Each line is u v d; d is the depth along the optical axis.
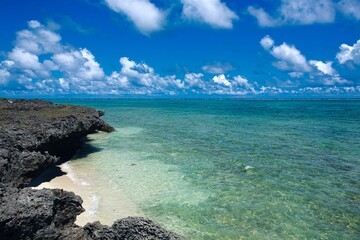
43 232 10.03
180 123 53.16
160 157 25.53
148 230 9.10
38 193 10.89
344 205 15.44
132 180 19.16
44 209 10.23
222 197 16.38
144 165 22.88
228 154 26.56
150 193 16.91
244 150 28.27
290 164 23.02
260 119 60.56
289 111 88.94
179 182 18.83
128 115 73.88
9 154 15.42
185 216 14.05
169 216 14.02
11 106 31.39
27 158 16.38
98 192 16.89
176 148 29.44
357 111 86.94
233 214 14.31
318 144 31.20
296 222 13.62
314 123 51.88
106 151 28.08
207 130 42.78
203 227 13.02
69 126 24.17
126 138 35.69
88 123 28.33
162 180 19.20
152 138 35.69
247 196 16.53
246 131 41.53
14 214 9.55
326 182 18.83
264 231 12.79
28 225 9.73
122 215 13.92
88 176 19.92
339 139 34.31
